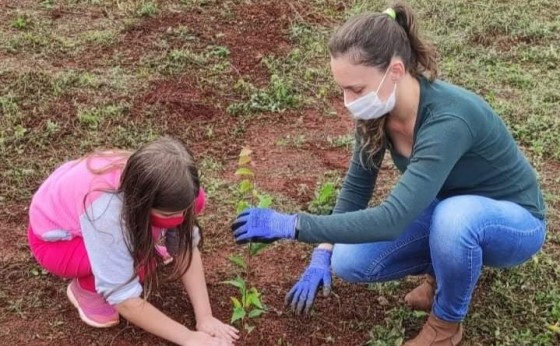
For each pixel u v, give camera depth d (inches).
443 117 85.1
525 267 115.1
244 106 155.8
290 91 163.0
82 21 189.6
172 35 183.2
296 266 115.7
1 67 163.9
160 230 96.0
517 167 94.4
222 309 107.4
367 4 205.5
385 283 112.0
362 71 83.5
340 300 109.5
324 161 142.2
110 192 89.1
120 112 150.4
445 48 185.8
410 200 84.7
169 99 155.9
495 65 180.7
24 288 109.6
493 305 108.7
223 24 190.9
